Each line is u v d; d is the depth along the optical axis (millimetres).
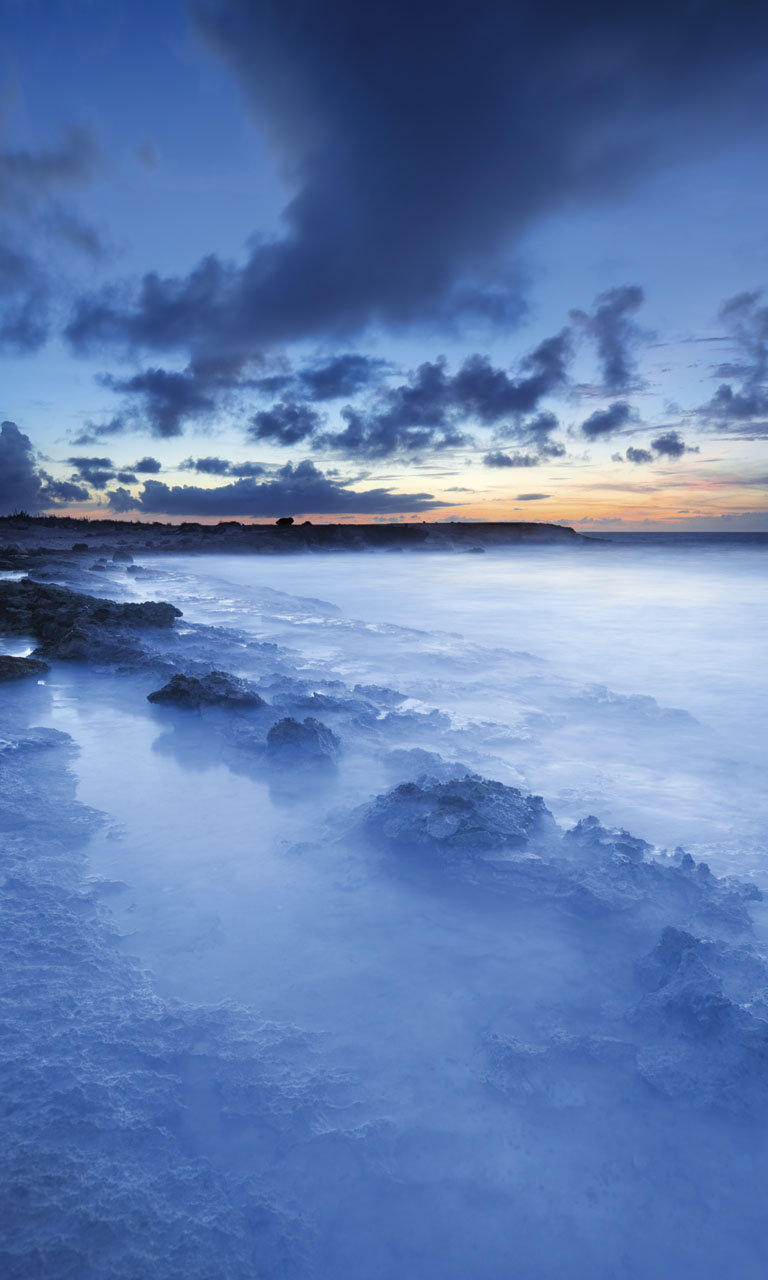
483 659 8930
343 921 2891
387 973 2551
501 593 22844
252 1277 1475
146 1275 1436
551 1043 2184
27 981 2355
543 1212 1658
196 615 12766
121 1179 1646
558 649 11086
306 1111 1912
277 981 2490
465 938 2787
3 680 6859
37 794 4047
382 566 41219
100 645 8047
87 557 30891
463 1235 1601
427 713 6074
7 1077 1926
